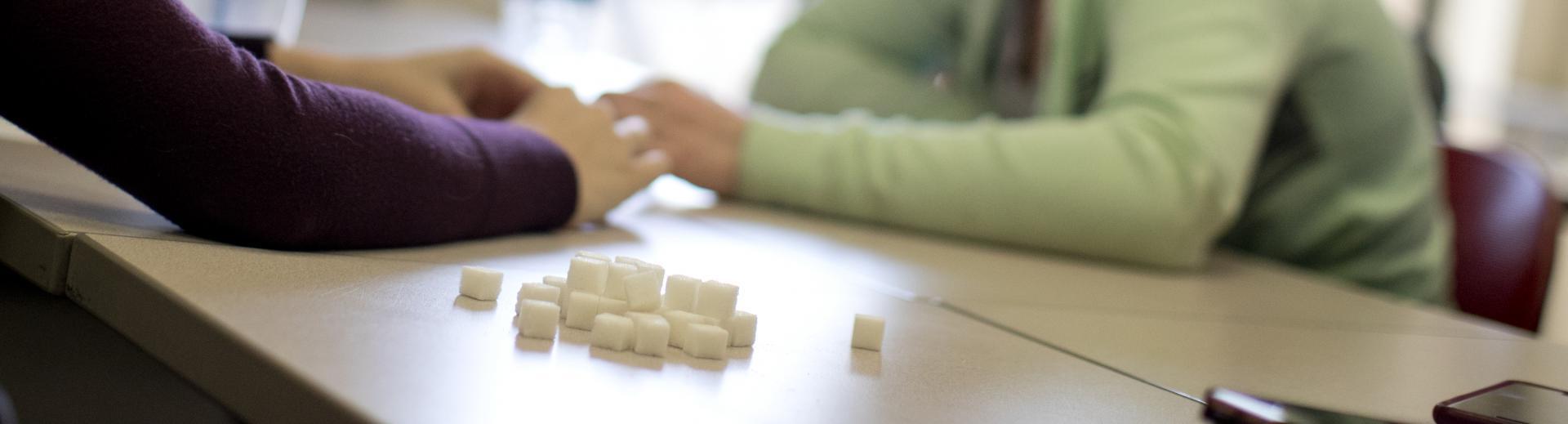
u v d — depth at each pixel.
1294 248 2.35
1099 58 2.13
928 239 1.73
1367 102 2.18
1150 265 1.73
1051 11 2.16
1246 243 2.40
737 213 1.72
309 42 2.52
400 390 0.81
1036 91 2.31
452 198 1.18
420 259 1.12
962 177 1.72
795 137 1.82
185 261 0.97
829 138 1.81
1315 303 1.56
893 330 1.12
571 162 1.37
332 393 0.80
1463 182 2.46
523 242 1.28
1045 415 0.95
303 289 0.96
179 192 1.04
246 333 0.85
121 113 1.02
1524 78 5.39
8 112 1.03
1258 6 1.85
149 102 1.02
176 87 1.03
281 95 1.08
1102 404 0.99
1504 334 1.48
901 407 0.92
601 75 2.87
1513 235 2.31
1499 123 5.36
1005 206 1.71
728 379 0.92
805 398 0.91
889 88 2.43
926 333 1.12
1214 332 1.29
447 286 1.03
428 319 0.94
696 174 1.77
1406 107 2.26
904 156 1.76
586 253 1.06
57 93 1.01
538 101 1.48
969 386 0.99
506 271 1.12
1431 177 2.33
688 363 0.94
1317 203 2.30
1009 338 1.15
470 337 0.91
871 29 2.56
